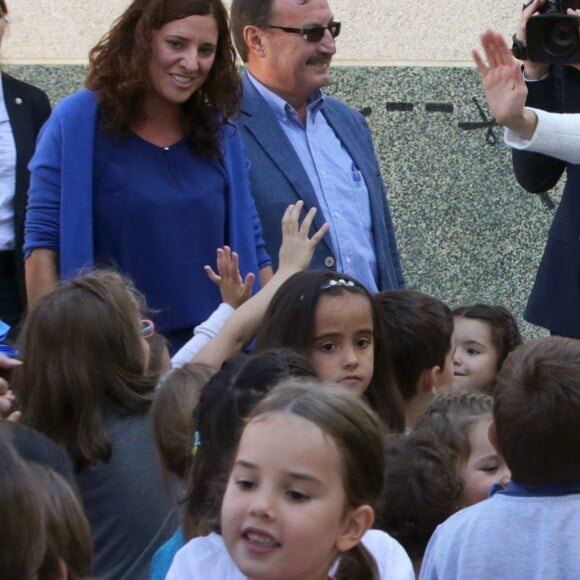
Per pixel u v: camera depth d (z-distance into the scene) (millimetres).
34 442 4566
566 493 4801
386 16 11914
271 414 3971
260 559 3881
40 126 9242
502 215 12070
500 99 7457
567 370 4801
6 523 3260
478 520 4832
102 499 5582
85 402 5711
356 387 6199
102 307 5836
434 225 11961
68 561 3811
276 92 8672
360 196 8789
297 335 6148
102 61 7508
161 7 7398
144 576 5473
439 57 11992
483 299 12062
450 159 11992
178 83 7434
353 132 9023
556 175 8516
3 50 11281
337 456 3939
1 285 8953
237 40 8805
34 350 5816
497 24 12086
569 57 7863
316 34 8555
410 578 4602
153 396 5840
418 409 7129
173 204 7504
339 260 8500
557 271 8586
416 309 7082
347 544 4051
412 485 5453
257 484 3918
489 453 6070
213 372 5695
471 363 8469
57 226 7461
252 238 7879
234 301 7230
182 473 5492
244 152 8195
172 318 7484
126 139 7520
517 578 4691
